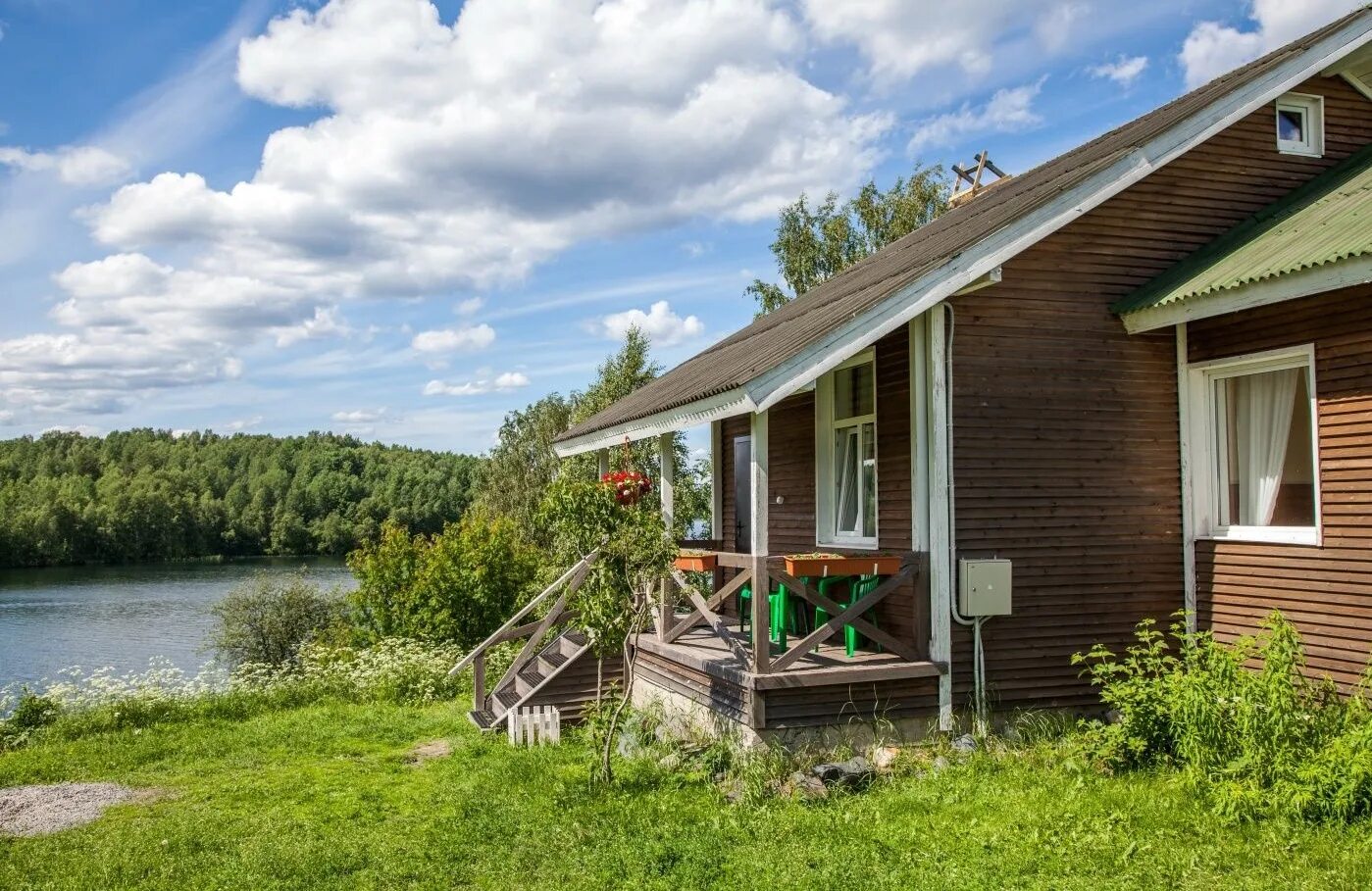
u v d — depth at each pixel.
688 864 5.72
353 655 17.23
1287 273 6.98
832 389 10.47
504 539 20.89
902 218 28.33
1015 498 8.23
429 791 8.33
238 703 13.13
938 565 8.00
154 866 6.43
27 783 9.21
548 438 35.84
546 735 10.13
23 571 72.75
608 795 7.38
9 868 6.48
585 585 7.78
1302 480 7.72
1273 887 4.84
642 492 7.97
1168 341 8.79
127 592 56.31
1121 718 7.33
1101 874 5.22
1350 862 4.98
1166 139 8.40
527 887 5.62
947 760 7.45
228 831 7.18
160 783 8.98
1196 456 8.60
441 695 14.05
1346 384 7.14
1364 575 6.97
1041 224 8.00
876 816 6.42
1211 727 6.25
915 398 8.19
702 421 8.26
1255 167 9.16
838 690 7.71
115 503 82.75
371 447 109.19
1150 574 8.56
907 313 7.57
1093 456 8.48
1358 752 5.72
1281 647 6.40
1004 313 8.29
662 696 10.02
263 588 26.66
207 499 88.69
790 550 11.23
